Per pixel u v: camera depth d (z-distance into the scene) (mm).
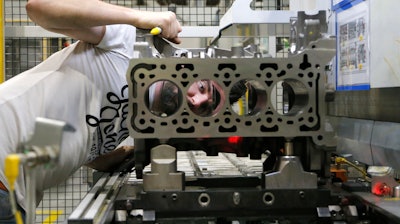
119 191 1370
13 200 717
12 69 3314
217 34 2436
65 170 1551
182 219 1204
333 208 1221
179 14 3920
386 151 1625
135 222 1180
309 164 1312
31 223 771
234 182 1385
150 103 1450
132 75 1200
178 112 1209
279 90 2303
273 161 1441
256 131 1221
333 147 1261
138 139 1298
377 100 2053
